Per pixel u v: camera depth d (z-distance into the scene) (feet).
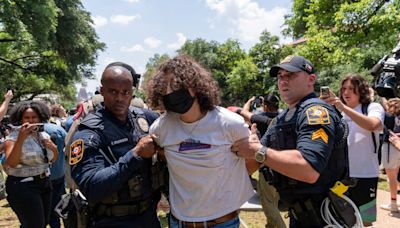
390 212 17.43
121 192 7.09
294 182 7.02
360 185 10.68
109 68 7.49
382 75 8.79
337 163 6.91
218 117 6.67
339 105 10.03
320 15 50.60
